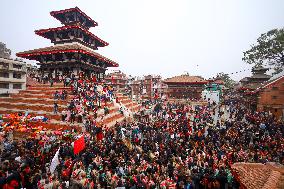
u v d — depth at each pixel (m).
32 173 13.69
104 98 36.22
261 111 50.16
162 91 94.88
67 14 45.53
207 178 13.64
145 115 39.06
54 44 45.84
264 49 65.94
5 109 32.75
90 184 12.79
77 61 40.59
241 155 18.45
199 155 17.75
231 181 13.50
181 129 27.28
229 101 79.56
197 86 77.88
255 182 8.77
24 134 24.77
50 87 37.81
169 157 17.66
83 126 26.16
